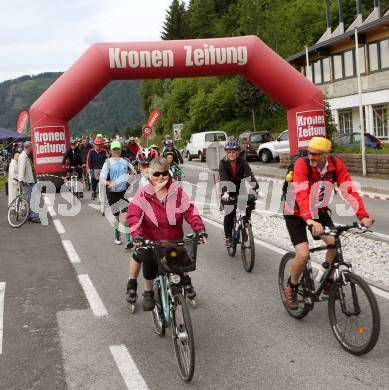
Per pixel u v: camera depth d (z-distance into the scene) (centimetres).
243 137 3381
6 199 1938
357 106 3459
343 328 496
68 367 477
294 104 1964
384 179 1883
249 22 5025
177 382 441
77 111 1905
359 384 424
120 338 543
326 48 3619
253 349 504
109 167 984
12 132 3008
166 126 7219
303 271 562
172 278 464
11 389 438
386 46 3142
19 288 733
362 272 730
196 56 1841
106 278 775
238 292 686
